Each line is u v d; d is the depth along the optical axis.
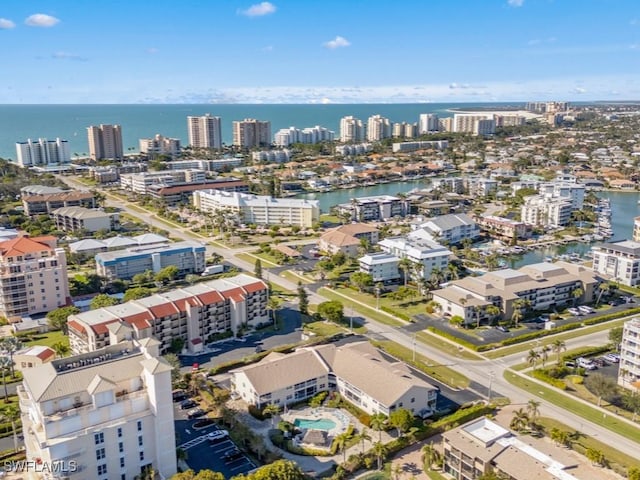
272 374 161.62
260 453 135.12
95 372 123.69
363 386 157.12
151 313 188.75
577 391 166.75
